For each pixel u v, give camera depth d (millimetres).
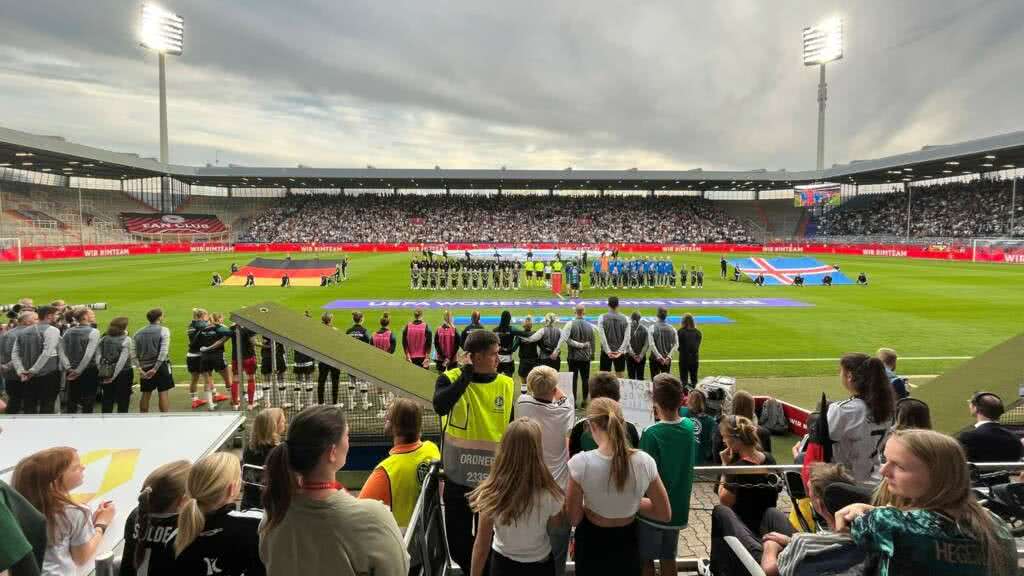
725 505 4336
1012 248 51969
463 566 4641
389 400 10016
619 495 3627
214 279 33688
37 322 9922
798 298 29266
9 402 9625
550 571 3617
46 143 58531
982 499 4395
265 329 7805
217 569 3010
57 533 3705
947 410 6949
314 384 11930
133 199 84312
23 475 3678
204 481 3082
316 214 84938
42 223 66812
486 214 86875
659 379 4449
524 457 3471
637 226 83938
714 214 88688
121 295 28891
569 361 11852
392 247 72625
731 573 3750
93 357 10125
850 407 4973
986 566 2330
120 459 5500
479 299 29250
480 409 4641
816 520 4051
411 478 4160
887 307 25781
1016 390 7281
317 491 2729
